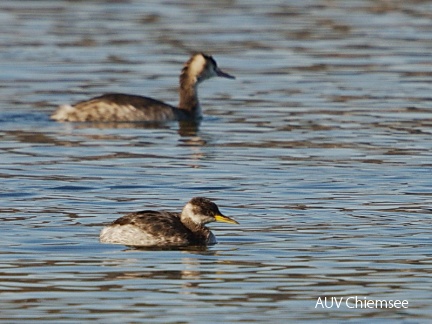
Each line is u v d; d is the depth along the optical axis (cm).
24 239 1577
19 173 2019
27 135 2436
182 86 2733
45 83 3050
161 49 3556
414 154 2205
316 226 1662
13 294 1334
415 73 3206
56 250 1527
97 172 2036
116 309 1284
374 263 1469
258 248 1547
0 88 2978
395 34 3844
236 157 2191
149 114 2655
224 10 4341
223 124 2580
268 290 1355
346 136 2397
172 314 1268
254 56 3453
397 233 1620
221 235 1622
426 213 1736
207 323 1240
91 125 2594
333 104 2784
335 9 4384
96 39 3712
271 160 2158
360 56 3459
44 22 4031
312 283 1386
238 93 2958
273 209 1764
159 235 1573
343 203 1803
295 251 1530
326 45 3634
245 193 1872
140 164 2117
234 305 1300
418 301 1320
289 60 3394
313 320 1257
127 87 3019
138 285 1373
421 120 2580
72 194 1858
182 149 2284
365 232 1627
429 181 1966
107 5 4441
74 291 1348
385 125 2517
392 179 1983
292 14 4247
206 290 1356
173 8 4378
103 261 1479
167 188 1911
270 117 2642
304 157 2183
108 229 1580
